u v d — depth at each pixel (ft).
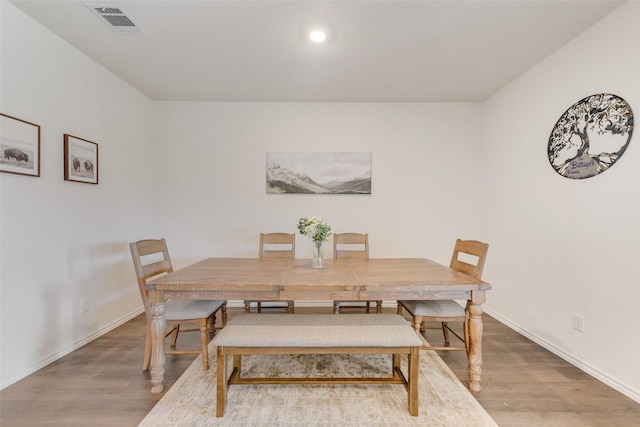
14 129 5.75
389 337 4.85
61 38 6.75
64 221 6.89
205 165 10.48
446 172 10.53
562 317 6.80
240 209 10.49
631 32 5.32
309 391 5.45
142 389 5.49
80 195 7.35
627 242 5.40
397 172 10.52
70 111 7.06
